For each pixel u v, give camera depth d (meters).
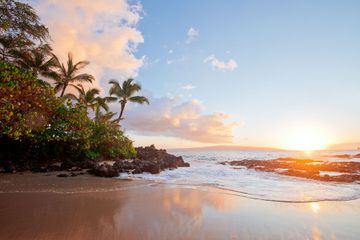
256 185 12.08
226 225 5.77
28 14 16.77
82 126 18.05
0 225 5.34
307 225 5.96
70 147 18.83
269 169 20.38
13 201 7.55
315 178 14.92
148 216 6.26
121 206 7.21
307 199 8.88
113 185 11.00
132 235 4.96
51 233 4.93
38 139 16.02
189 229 5.43
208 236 5.07
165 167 20.09
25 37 18.47
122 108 37.41
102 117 31.47
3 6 15.65
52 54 26.78
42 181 11.65
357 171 20.03
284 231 5.52
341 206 7.93
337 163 27.42
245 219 6.29
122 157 22.80
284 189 11.01
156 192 9.48
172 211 6.78
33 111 14.45
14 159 17.09
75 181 11.88
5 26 15.59
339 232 5.53
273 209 7.36
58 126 16.42
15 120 13.08
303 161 31.67
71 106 17.23
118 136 22.45
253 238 5.06
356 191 10.70
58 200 7.79
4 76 11.52
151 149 34.22
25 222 5.56
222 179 14.34
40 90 15.13
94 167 14.70
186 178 14.41
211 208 7.24
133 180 12.82
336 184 12.93
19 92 12.54
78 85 31.27
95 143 20.08
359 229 5.73
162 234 5.07
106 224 5.56
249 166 24.06
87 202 7.61
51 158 18.50
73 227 5.31
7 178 12.48
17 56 24.03
